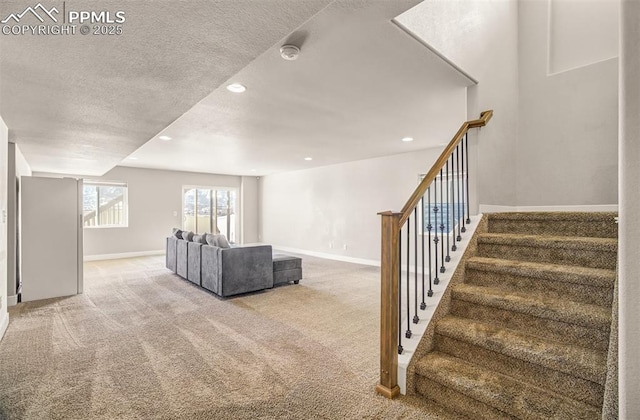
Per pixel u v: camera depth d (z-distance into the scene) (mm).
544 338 1891
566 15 3426
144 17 1467
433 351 2166
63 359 2566
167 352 2693
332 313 3729
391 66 2611
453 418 1811
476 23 2932
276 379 2260
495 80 3254
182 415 1869
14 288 4082
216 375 2314
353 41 2223
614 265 2051
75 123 3289
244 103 3412
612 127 3105
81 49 1775
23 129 3535
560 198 3367
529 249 2428
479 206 3033
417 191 2232
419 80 2889
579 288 1972
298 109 3611
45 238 4379
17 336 3037
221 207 9898
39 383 2213
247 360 2547
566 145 3338
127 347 2789
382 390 2039
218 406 1952
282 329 3223
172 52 1818
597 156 3176
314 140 5148
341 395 2055
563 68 3422
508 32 3508
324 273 6051
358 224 7238
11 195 4070
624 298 987
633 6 975
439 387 1936
